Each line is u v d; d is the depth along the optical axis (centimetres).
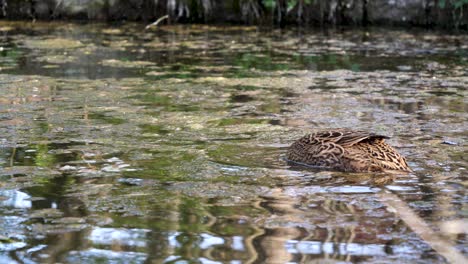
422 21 2573
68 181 959
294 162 1066
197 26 2609
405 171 1015
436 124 1295
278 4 2642
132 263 695
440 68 1875
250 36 2412
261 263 694
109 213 838
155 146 1140
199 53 2089
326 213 839
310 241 752
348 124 1297
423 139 1191
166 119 1320
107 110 1387
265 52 2112
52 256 712
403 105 1452
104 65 1884
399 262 696
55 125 1264
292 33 2483
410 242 747
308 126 1282
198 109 1407
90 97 1501
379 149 1048
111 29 2519
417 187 942
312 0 2630
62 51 2088
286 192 922
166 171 1009
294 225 800
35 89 1573
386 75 1780
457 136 1211
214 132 1233
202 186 944
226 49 2162
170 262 698
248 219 819
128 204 870
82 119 1312
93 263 695
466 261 699
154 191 920
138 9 2678
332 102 1480
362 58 2020
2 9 2672
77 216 827
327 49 2170
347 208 857
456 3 2505
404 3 2577
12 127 1245
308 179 980
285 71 1828
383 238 759
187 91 1579
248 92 1576
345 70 1842
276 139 1194
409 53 2103
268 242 749
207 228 789
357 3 2611
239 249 730
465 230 782
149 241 752
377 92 1581
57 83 1645
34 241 751
